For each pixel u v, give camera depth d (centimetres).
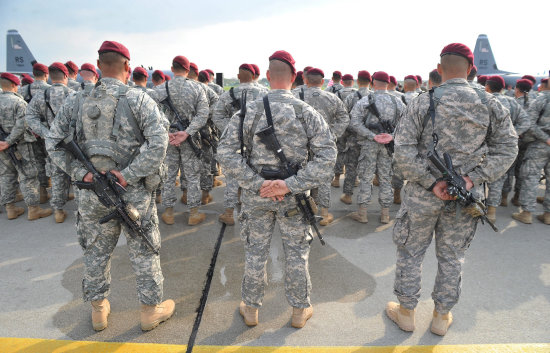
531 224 370
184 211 398
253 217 190
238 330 203
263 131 172
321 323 210
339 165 486
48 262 281
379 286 252
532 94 471
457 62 173
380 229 357
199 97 345
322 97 335
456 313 221
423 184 178
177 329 204
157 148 177
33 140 351
